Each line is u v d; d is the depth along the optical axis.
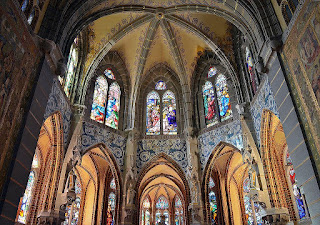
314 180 9.07
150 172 25.75
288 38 11.18
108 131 20.78
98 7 16.81
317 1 9.11
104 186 24.33
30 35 10.80
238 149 18.77
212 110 21.94
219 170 24.64
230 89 21.25
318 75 8.98
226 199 24.03
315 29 9.20
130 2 18.58
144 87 24.42
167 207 31.56
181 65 22.97
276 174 15.96
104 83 22.72
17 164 9.39
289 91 10.81
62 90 17.03
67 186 16.48
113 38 20.59
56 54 12.48
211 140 20.45
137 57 22.91
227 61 20.52
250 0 13.87
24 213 18.16
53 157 16.62
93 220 23.09
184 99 22.66
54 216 15.27
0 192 8.61
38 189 18.48
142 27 21.55
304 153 9.66
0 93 8.69
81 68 20.14
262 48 12.75
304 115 9.87
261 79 16.16
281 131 18.00
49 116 15.24
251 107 17.98
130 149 20.78
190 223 19.34
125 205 18.84
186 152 21.19
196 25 21.09
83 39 20.67
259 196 15.31
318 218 8.84
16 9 9.71
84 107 19.09
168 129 22.81
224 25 21.19
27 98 10.46
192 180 19.27
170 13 19.95
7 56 9.09
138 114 22.94
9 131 9.22
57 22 12.66
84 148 18.88
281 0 12.17
